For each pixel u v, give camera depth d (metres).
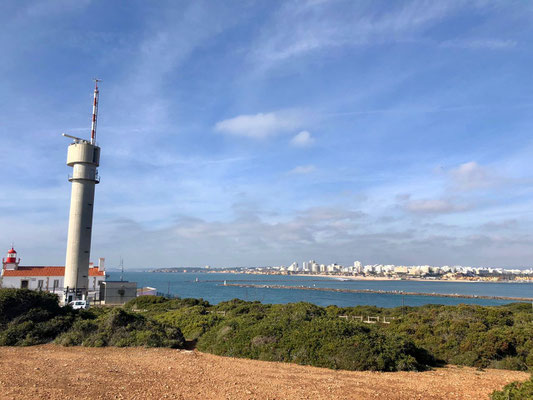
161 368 13.24
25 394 9.41
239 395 10.09
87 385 10.53
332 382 12.05
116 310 20.86
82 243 51.78
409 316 29.16
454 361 18.20
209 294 131.62
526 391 9.59
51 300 22.50
